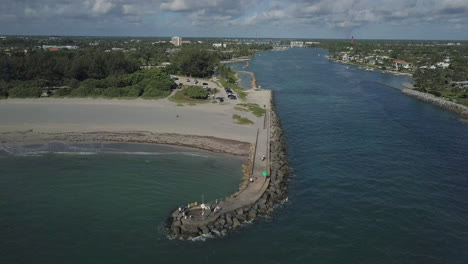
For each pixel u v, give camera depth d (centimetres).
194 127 9781
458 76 19538
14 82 13800
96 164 7369
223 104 12531
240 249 4725
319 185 6631
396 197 6172
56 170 7038
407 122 11419
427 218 5519
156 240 4847
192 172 7044
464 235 5103
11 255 4472
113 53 17662
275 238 4981
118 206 5678
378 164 7662
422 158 8062
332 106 13738
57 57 16162
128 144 8531
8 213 5422
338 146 8869
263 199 5862
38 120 10144
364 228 5225
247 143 8681
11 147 8188
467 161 7931
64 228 5062
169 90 14400
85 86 13550
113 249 4634
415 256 4631
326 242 4897
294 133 10038
